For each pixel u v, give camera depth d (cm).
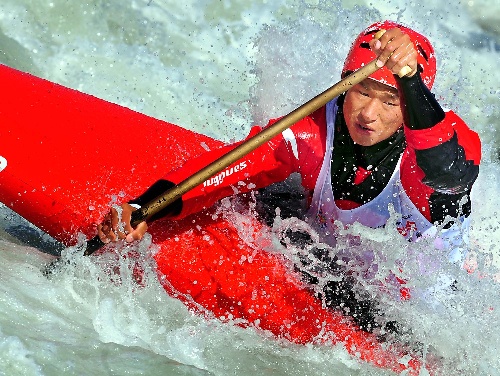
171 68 2111
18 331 1149
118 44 2117
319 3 2053
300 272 1451
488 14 2305
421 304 1424
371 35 1309
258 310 1423
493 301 1436
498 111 2125
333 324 1421
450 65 2208
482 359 1401
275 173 1397
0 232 1575
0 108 1491
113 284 1398
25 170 1466
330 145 1346
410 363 1398
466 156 1268
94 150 1502
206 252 1449
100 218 1471
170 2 2184
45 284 1327
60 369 1104
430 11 2277
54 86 1571
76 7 2112
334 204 1393
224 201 1494
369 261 1430
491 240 1602
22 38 2061
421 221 1370
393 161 1327
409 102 1173
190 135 1588
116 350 1190
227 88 2097
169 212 1360
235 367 1286
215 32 2167
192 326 1370
